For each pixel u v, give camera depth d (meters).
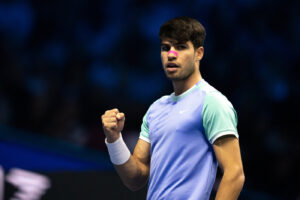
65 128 20.48
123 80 24.00
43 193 13.45
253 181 20.30
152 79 25.11
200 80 8.34
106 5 26.80
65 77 22.73
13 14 25.73
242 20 26.91
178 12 27.22
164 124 8.16
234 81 23.86
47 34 25.02
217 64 24.14
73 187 13.56
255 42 26.58
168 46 8.11
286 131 21.94
